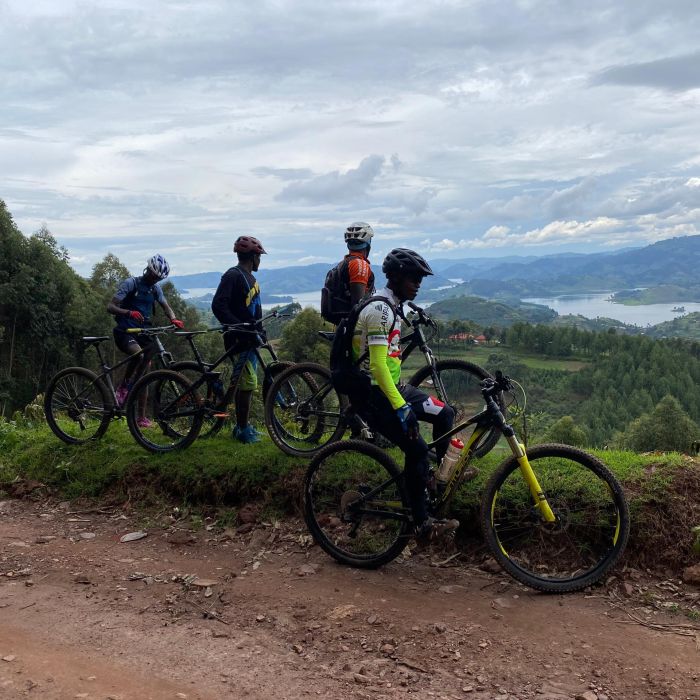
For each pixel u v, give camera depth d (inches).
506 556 155.6
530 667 122.5
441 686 117.6
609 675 119.0
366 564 169.3
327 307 208.8
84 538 201.9
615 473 175.3
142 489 225.6
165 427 241.0
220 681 121.1
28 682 121.3
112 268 2706.7
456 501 177.0
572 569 160.2
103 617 149.7
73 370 260.8
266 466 211.8
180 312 2385.6
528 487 168.6
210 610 150.6
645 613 141.6
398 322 164.9
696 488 168.1
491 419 160.4
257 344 230.2
